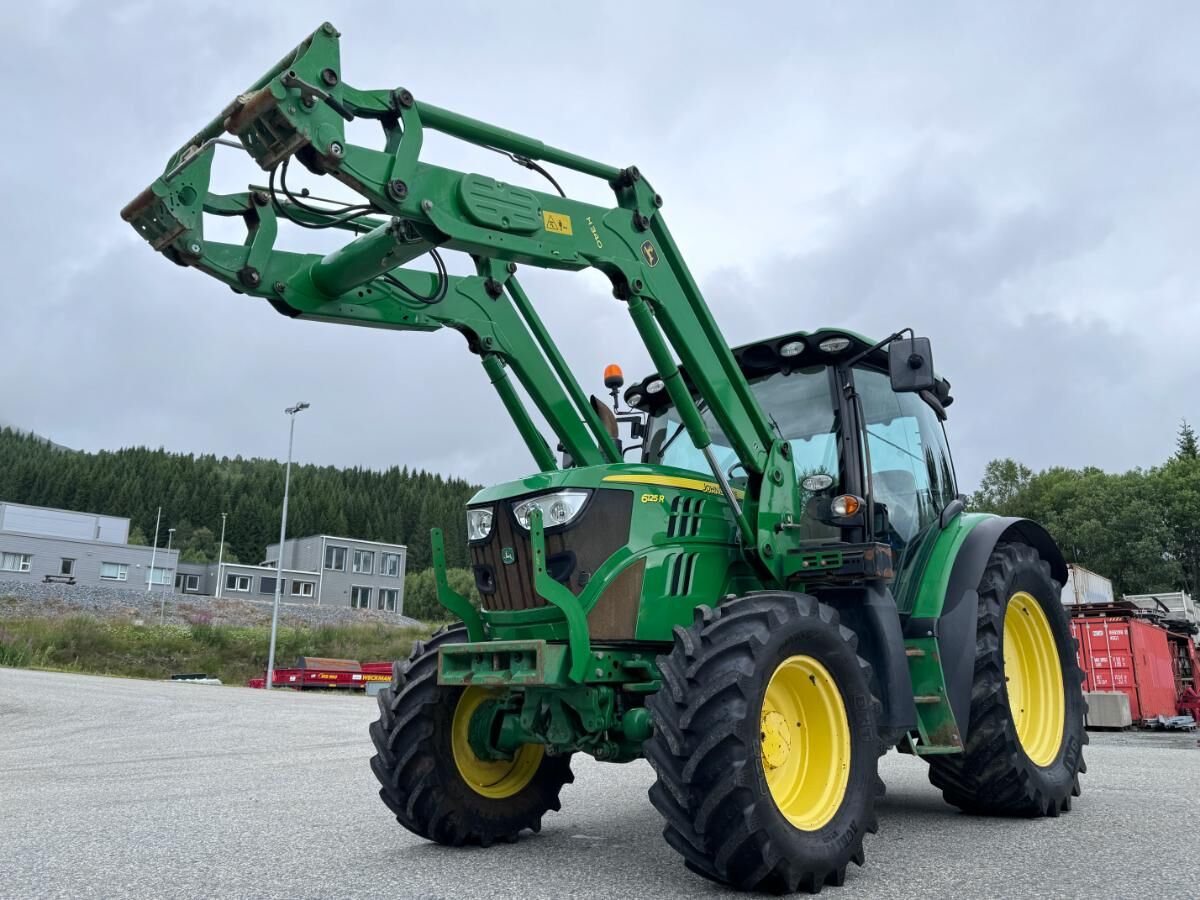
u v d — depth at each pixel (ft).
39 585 153.99
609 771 22.67
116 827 14.74
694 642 10.66
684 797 9.87
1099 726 47.57
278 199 12.64
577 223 12.50
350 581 209.36
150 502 337.11
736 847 9.70
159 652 119.14
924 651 14.43
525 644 11.21
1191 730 48.52
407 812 12.73
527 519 12.27
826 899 9.93
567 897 9.84
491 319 14.83
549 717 12.10
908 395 17.03
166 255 11.87
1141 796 17.31
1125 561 189.67
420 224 11.31
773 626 10.70
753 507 13.46
